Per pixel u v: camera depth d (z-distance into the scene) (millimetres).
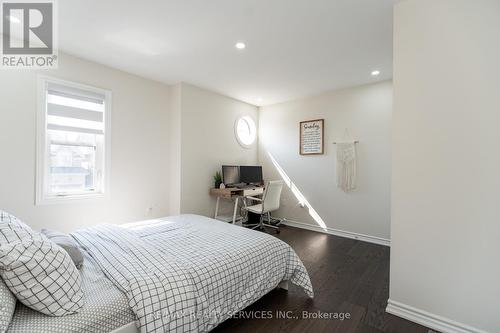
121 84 3078
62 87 2590
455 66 1563
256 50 2533
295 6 1825
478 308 1512
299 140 4250
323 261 2783
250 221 4383
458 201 1565
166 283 1303
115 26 2117
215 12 1909
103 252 1660
